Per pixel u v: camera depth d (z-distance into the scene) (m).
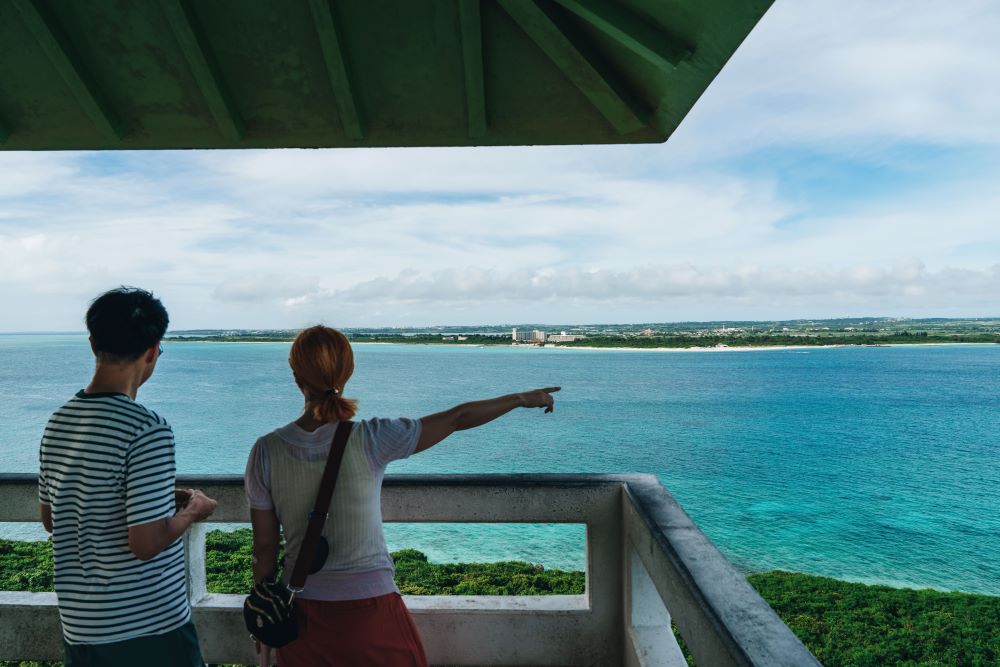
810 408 108.19
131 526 1.46
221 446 73.44
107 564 1.50
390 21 2.29
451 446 77.31
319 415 1.57
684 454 72.75
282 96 2.46
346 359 1.62
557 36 2.20
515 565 26.20
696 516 50.31
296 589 1.52
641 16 2.01
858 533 46.19
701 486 59.28
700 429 88.50
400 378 160.38
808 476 63.31
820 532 46.47
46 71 2.35
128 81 2.40
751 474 64.00
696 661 1.35
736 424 92.12
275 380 155.00
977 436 83.94
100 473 1.49
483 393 126.31
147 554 1.48
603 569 2.48
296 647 1.56
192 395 123.50
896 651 20.20
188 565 2.53
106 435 1.50
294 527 1.57
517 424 92.56
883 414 101.81
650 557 1.89
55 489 1.54
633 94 2.40
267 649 1.97
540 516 2.48
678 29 1.94
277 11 2.25
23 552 20.33
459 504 2.49
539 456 71.44
